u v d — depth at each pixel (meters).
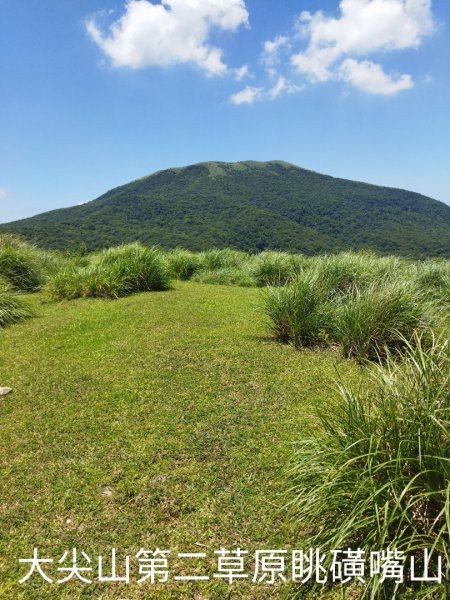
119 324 5.77
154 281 8.30
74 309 6.78
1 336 5.43
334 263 6.44
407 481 1.86
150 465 2.74
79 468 2.72
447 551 1.73
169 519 2.33
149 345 4.86
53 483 2.59
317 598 1.90
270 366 4.24
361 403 2.32
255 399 3.58
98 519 2.32
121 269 8.07
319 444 2.32
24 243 10.31
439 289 6.66
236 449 2.89
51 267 9.98
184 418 3.29
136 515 2.35
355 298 4.83
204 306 6.75
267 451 2.86
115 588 1.96
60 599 1.90
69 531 2.25
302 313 4.84
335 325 4.68
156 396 3.64
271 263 9.52
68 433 3.12
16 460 2.81
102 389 3.80
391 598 1.80
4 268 8.30
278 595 1.92
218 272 10.19
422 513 1.87
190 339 5.03
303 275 5.39
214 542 2.19
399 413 2.10
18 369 4.32
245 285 9.52
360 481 1.91
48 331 5.58
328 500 1.99
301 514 2.21
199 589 1.96
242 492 2.50
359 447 2.09
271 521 2.30
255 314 6.23
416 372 2.32
